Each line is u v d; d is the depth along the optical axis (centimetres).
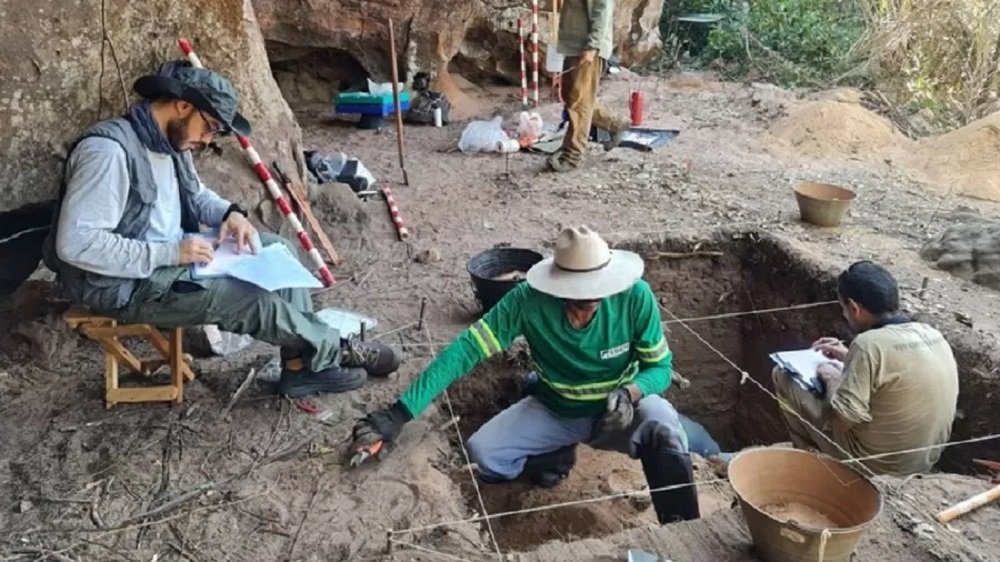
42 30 396
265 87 516
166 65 341
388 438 342
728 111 910
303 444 348
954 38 928
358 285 505
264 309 350
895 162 737
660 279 573
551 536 400
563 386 364
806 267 527
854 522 288
